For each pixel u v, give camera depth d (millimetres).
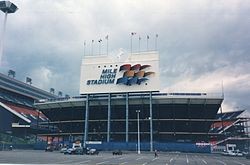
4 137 95438
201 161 44469
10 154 50531
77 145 80375
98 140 100250
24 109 125062
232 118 118000
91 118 99375
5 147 82312
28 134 110625
